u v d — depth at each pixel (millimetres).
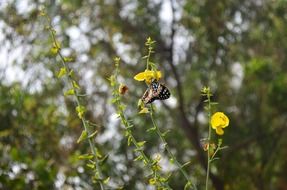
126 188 13125
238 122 16000
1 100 12625
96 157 5664
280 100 15969
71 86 5867
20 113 12609
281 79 15984
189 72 15547
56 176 11523
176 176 13695
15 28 12906
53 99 13086
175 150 15695
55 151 12602
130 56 14852
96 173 5625
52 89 12938
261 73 15898
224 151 15094
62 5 13875
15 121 12555
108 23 14633
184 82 15930
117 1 14758
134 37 14766
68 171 11875
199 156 14594
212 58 15094
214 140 14945
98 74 14133
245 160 15719
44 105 13078
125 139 13727
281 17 15414
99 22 14578
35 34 12852
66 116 13000
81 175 11555
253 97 16344
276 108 16219
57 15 13539
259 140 15805
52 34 6094
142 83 14391
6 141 12391
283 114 16312
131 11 14859
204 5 14562
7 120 12523
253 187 15344
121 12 14781
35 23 12828
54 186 11477
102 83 13922
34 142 12664
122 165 13477
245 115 16188
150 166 5496
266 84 16078
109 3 14719
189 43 15008
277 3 15367
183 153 15672
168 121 15750
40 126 12773
